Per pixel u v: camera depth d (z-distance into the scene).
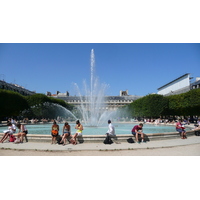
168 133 16.38
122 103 147.75
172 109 61.19
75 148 12.60
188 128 30.30
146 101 63.09
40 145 13.59
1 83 80.75
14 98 53.69
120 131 23.08
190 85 85.50
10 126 15.34
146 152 11.70
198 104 49.62
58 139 14.47
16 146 13.21
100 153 11.45
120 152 11.73
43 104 64.94
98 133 19.62
